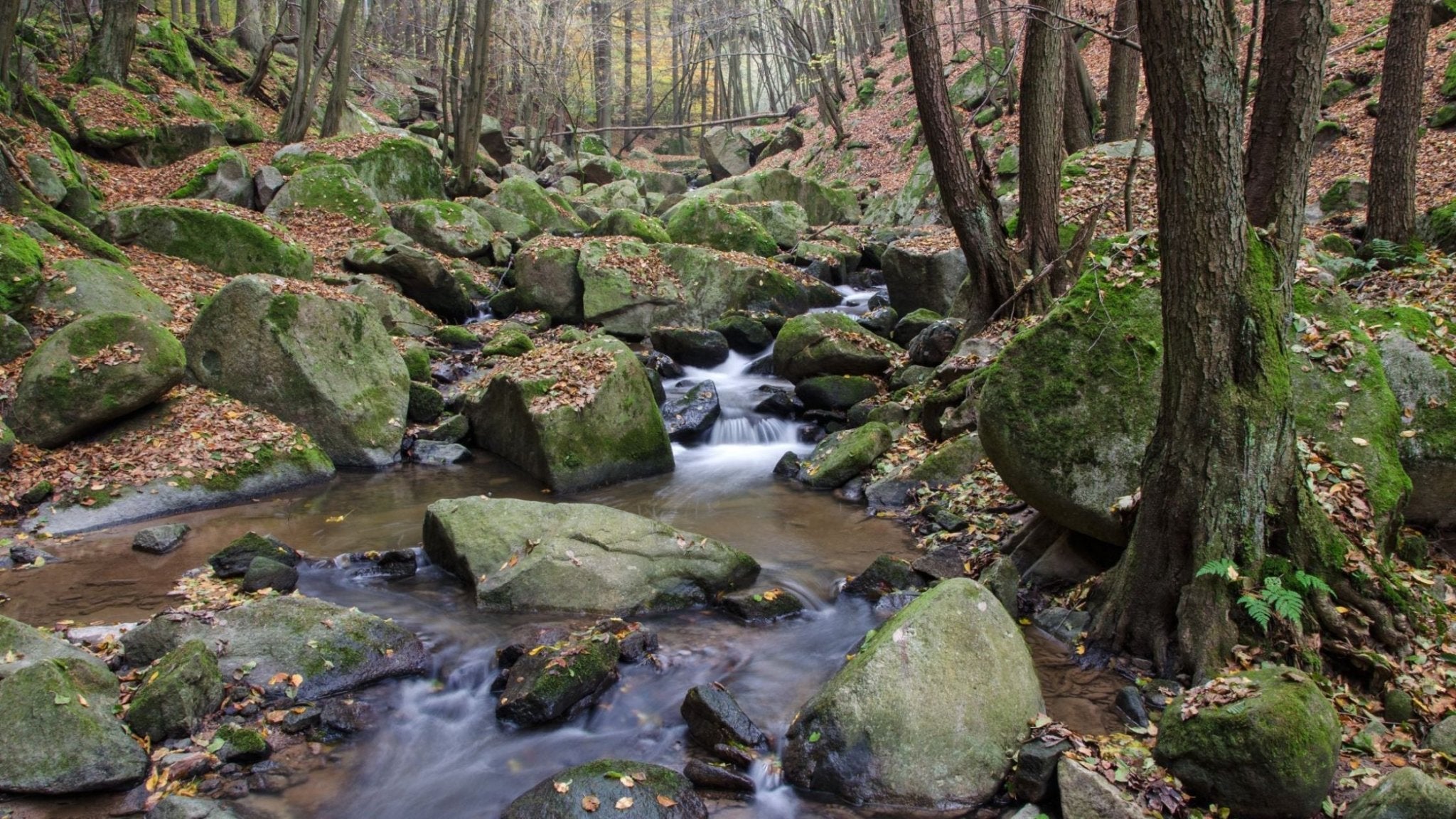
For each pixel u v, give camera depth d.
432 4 40.97
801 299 16.11
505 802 4.41
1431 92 16.03
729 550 6.84
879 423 9.95
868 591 6.61
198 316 10.10
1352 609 5.05
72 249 12.05
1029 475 6.10
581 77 41.56
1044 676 5.30
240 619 5.55
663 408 11.48
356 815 4.29
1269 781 3.94
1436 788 3.64
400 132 27.45
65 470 8.46
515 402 9.91
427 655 5.73
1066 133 18.47
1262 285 4.94
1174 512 5.18
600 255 15.53
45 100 16.95
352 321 10.44
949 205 11.23
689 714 4.97
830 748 4.46
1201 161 4.73
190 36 25.86
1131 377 5.92
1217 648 4.97
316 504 8.80
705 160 39.88
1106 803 4.02
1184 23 4.58
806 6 35.31
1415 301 9.54
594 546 6.63
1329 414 5.90
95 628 5.82
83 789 4.27
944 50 32.88
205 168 16.89
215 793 4.37
